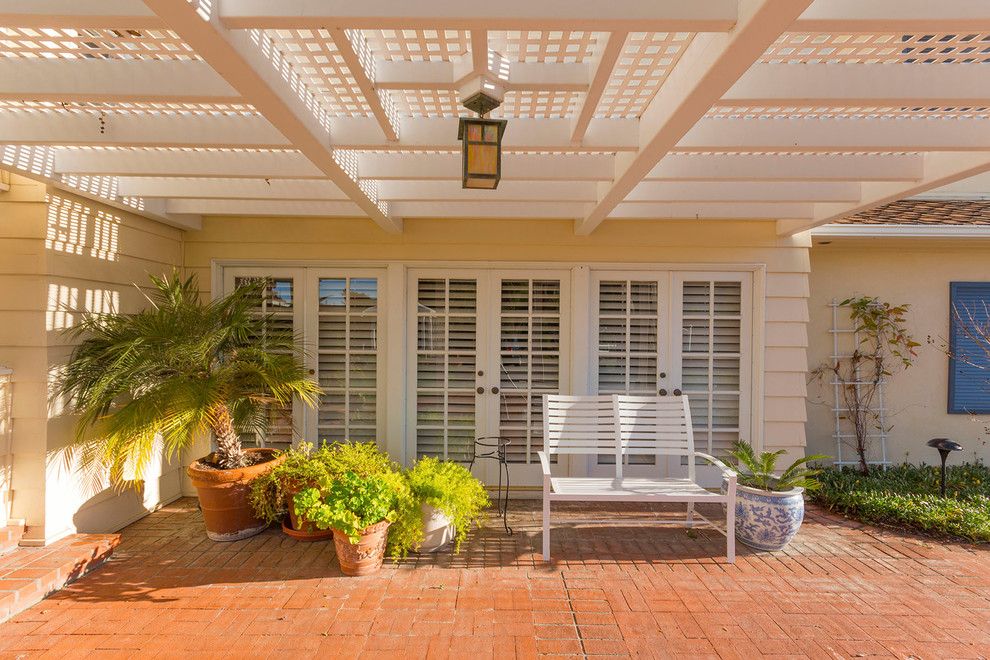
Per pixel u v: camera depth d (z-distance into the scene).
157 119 2.95
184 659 2.70
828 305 6.18
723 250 5.39
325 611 3.15
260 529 4.32
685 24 1.76
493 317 5.43
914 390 6.18
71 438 4.01
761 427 5.40
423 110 2.93
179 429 3.67
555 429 4.51
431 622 3.04
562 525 4.57
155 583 3.49
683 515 4.77
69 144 2.96
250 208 4.87
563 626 3.00
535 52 2.28
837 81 2.33
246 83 2.12
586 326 5.37
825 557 3.93
